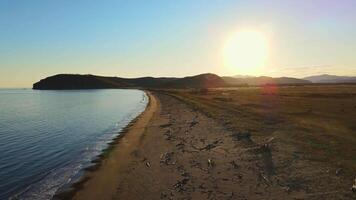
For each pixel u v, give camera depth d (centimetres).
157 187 1509
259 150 2012
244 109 4709
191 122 3703
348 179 1417
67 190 1558
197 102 6925
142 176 1700
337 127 2756
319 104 5359
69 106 8088
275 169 1627
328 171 1534
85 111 6506
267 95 8956
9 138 3225
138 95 14062
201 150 2202
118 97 12619
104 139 3009
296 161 1730
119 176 1733
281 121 3222
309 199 1229
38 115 5788
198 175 1638
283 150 1973
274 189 1360
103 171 1855
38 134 3469
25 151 2562
